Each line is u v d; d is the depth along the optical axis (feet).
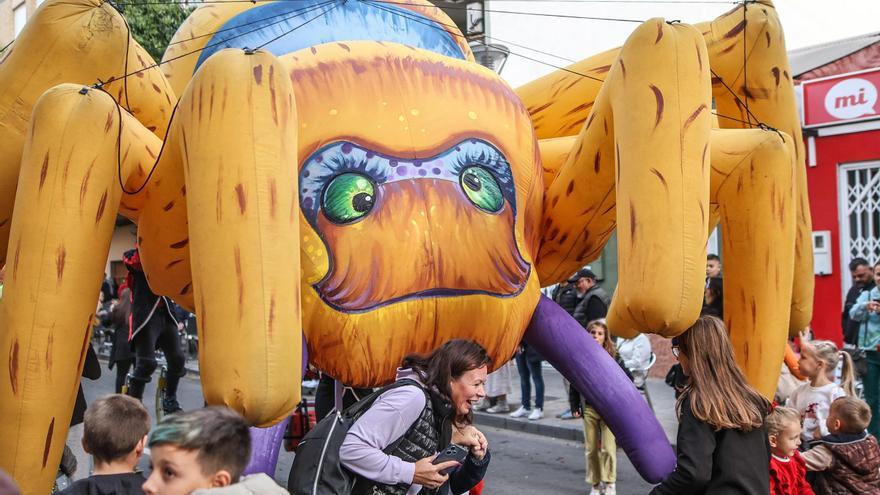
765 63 18.49
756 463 12.87
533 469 29.86
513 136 16.49
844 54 41.88
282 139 12.59
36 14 15.48
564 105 19.53
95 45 15.43
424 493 13.38
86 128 13.32
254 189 12.28
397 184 14.87
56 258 13.12
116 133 13.65
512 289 15.38
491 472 29.48
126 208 15.11
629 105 14.39
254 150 12.39
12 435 13.19
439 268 14.64
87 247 13.34
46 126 13.28
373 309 14.33
